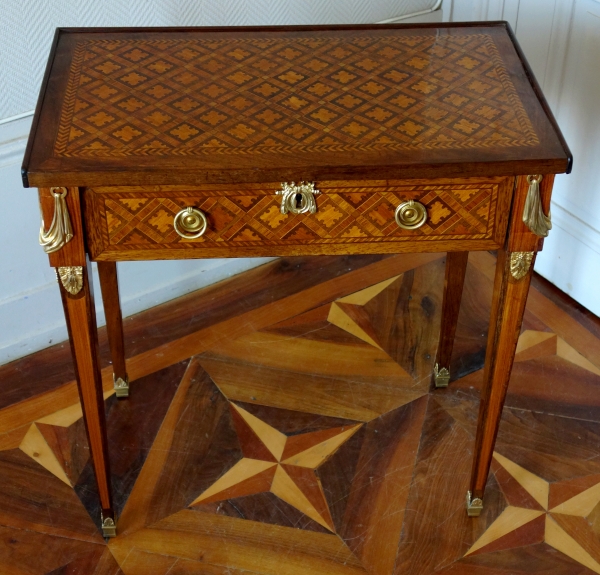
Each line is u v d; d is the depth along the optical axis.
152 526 1.37
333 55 1.23
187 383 1.62
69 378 1.63
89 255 1.06
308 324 1.74
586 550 1.34
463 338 1.70
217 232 1.06
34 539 1.35
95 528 1.37
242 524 1.37
